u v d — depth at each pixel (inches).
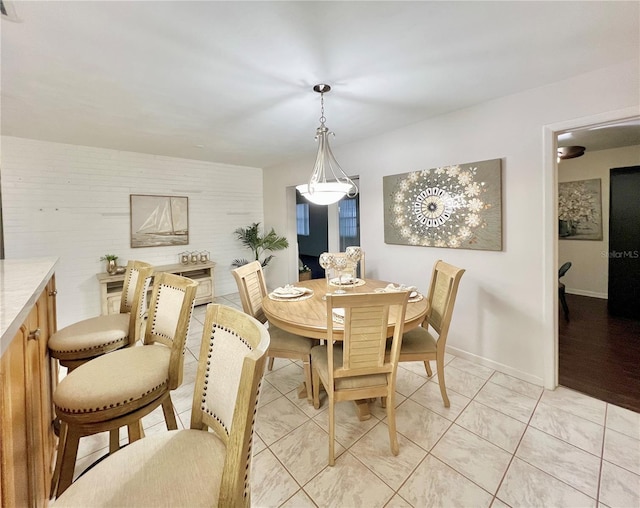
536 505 56.1
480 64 77.6
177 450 37.3
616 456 66.6
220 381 39.6
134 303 73.4
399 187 128.6
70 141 144.9
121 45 67.2
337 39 66.1
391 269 136.2
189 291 57.5
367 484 61.1
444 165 114.0
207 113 109.0
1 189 126.0
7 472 32.5
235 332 39.7
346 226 241.8
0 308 36.6
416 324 76.5
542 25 62.4
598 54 73.5
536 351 95.7
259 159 192.4
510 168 97.9
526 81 87.2
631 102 76.7
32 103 98.6
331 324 64.1
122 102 98.3
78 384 49.2
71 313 153.3
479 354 109.7
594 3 56.0
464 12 58.1
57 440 68.7
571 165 194.5
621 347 121.0
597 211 186.1
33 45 66.7
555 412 82.0
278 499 58.1
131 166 169.5
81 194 154.5
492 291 104.7
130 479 33.1
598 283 188.9
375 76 83.0
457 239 111.1
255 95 94.3
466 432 75.1
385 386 69.2
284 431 77.2
